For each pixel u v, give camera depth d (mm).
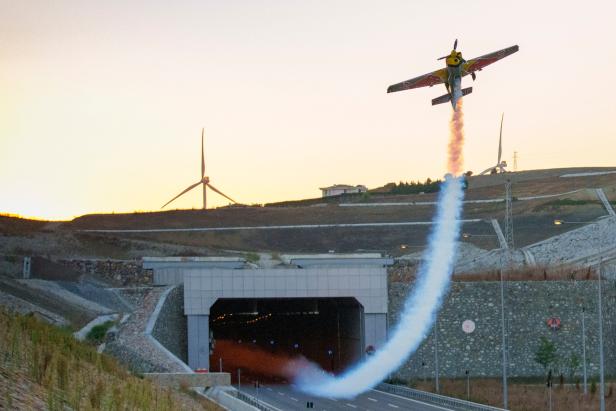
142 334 90438
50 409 31188
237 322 156375
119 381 43281
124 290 124250
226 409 57906
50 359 38469
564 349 110250
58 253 175625
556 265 155125
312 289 110438
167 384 62062
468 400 89688
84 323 95375
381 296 110562
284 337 148500
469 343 110312
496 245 196500
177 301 114188
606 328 111562
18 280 104562
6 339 40344
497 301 111125
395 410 78375
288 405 83875
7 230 185375
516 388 98062
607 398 89438
